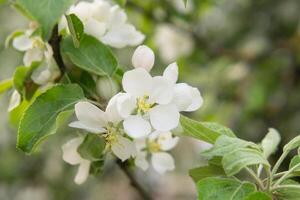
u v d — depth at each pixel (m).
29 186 1.08
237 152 0.38
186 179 1.20
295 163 0.41
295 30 0.96
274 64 0.93
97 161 0.43
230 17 0.99
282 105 0.93
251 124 0.91
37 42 0.45
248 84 0.91
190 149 1.15
